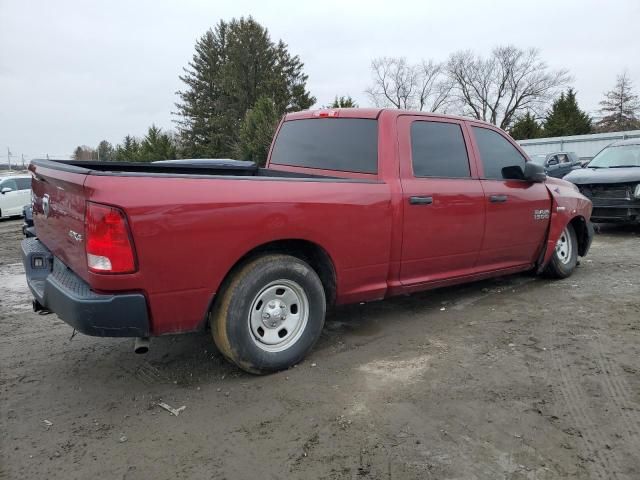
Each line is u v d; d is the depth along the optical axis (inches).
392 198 153.8
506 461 97.2
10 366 145.3
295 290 138.6
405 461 97.6
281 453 101.0
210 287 120.4
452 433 106.9
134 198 107.9
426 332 167.8
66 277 122.7
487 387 127.4
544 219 210.7
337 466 96.6
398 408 117.6
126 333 113.1
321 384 130.6
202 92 2127.2
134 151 2112.5
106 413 117.7
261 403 121.2
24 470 96.2
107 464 98.0
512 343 156.9
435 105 2385.6
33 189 155.0
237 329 127.1
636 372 134.7
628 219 347.3
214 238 118.6
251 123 1301.7
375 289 156.6
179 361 146.2
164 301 114.9
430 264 170.2
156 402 122.6
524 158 209.5
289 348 138.1
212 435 107.8
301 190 134.1
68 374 139.4
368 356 148.3
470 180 180.1
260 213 125.3
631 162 379.9
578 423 110.3
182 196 113.9
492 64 2322.8
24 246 151.3
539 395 123.0
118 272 107.9
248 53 1900.8
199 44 2161.7
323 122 178.9
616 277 238.4
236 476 94.0
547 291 215.6
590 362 141.6
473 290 219.1
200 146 2017.7
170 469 96.4
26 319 192.5
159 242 111.2
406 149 162.4
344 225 142.6
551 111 2048.5
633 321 174.4
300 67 1971.0
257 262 129.0
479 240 183.5
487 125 195.5
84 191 107.2
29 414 117.5
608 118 2263.8
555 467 95.4
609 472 93.8
